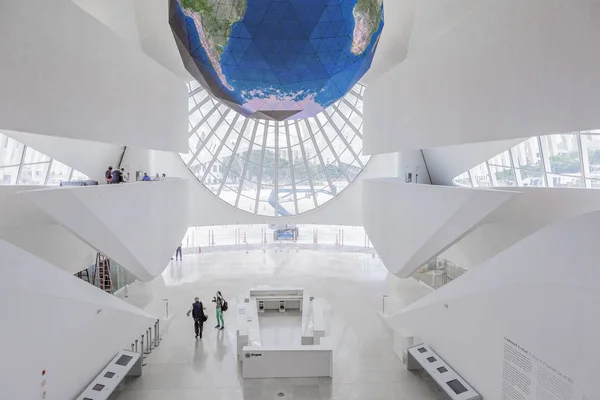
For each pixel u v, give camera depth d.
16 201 10.93
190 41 9.03
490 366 7.98
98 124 10.57
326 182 27.88
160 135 14.78
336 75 9.33
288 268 22.98
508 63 8.30
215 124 25.55
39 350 7.15
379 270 22.55
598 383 5.29
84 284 9.59
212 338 13.34
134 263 12.46
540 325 6.53
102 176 17.77
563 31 6.61
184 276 21.34
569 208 9.85
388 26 18.47
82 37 9.79
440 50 11.51
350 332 13.77
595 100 5.93
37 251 12.93
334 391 9.94
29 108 8.03
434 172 20.17
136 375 10.68
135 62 12.70
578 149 11.66
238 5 8.07
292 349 10.57
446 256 17.41
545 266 6.47
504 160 15.37
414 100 13.32
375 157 26.06
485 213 9.58
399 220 14.43
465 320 9.04
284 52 8.55
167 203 15.44
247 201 28.27
